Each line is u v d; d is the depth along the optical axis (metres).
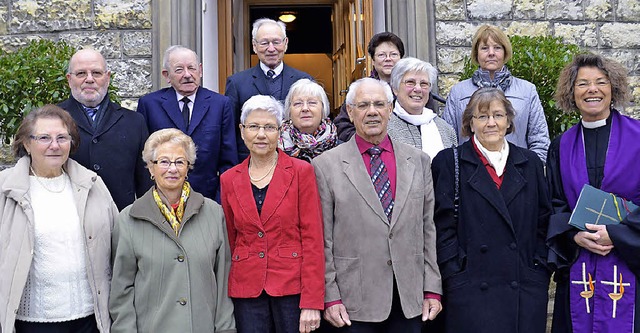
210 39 6.12
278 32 4.07
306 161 3.22
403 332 2.95
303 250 2.91
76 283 2.78
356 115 3.07
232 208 2.95
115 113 3.37
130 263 2.81
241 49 7.72
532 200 3.06
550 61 4.58
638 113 5.59
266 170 3.00
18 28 5.33
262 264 2.87
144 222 2.85
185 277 2.79
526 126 3.85
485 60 3.91
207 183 3.62
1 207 2.75
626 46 5.58
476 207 3.04
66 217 2.80
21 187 2.75
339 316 2.91
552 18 5.50
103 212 2.89
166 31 5.27
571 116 4.58
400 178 3.03
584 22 5.55
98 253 2.82
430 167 3.15
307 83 3.46
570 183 3.12
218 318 2.86
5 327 2.64
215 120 3.68
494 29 3.90
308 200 2.94
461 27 5.42
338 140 3.57
